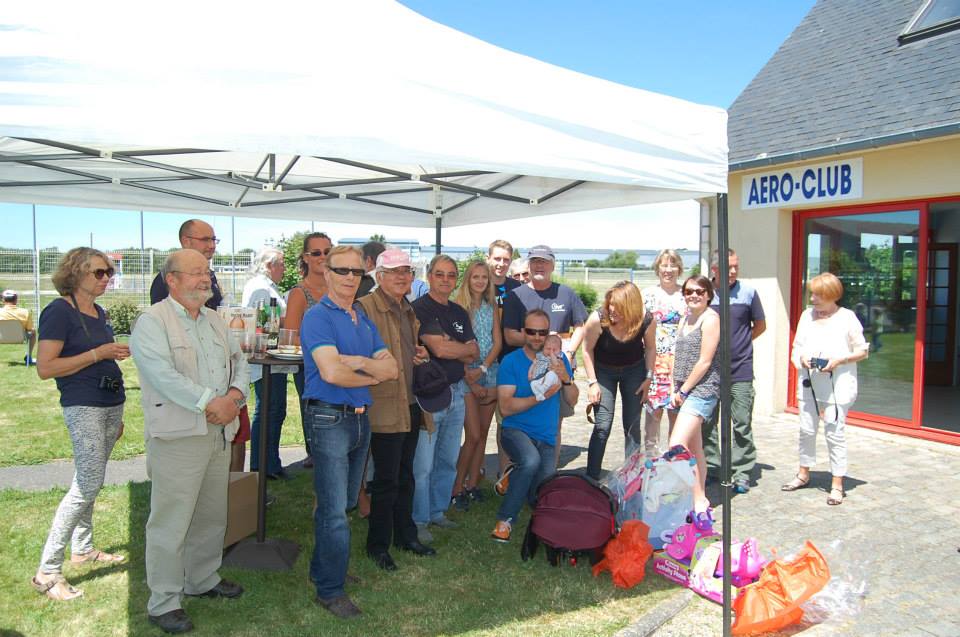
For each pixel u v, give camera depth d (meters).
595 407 5.14
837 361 4.89
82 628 3.14
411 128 2.53
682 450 4.20
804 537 4.38
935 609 3.48
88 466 3.42
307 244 4.66
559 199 5.26
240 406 3.30
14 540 4.13
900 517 4.75
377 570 3.84
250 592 3.54
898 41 7.94
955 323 10.39
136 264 15.09
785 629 3.29
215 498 3.40
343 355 3.21
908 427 7.25
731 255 5.15
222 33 2.29
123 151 4.16
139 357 2.94
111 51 2.12
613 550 3.85
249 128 2.27
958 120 6.02
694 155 3.21
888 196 7.02
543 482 4.12
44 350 3.29
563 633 3.20
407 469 4.05
